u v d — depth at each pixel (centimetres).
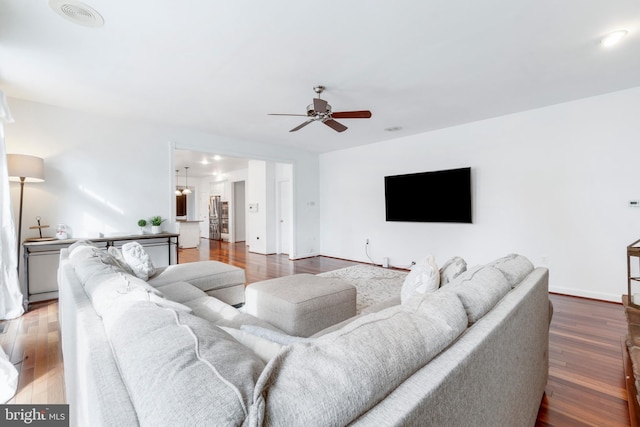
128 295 95
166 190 431
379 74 268
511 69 260
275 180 700
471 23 196
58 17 189
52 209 345
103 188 379
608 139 315
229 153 498
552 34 208
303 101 334
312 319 211
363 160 563
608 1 175
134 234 398
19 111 324
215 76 273
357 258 576
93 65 253
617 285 312
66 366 151
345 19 192
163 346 59
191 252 713
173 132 437
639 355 149
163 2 176
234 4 178
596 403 162
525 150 370
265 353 79
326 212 636
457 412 68
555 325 261
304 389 50
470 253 420
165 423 43
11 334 247
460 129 428
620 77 277
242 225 934
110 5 178
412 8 182
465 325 88
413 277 178
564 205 343
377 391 55
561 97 325
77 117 361
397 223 509
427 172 459
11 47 224
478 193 411
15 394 168
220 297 286
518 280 146
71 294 123
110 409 49
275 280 261
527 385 129
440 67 255
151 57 240
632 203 302
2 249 279
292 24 197
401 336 69
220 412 43
